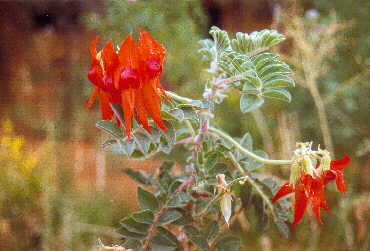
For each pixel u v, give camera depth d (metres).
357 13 1.79
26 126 2.10
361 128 1.67
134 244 0.78
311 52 1.40
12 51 2.63
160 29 1.74
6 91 2.36
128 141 0.68
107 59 0.66
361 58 1.71
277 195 0.78
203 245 0.81
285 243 1.39
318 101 1.39
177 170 1.16
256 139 1.67
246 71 0.74
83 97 2.20
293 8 1.59
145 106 0.67
